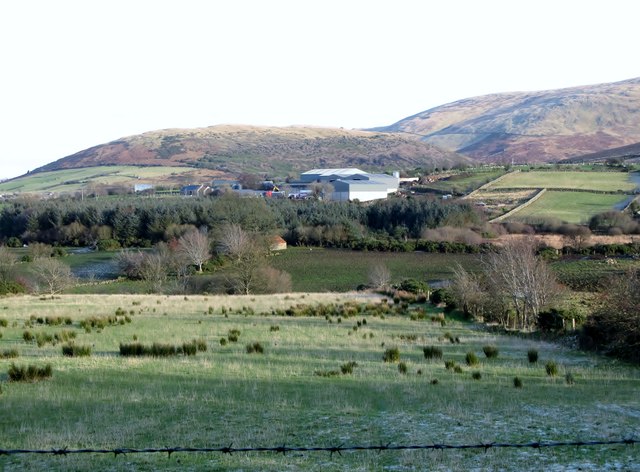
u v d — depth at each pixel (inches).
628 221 3769.7
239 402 703.7
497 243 3449.8
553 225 3870.6
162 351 1018.1
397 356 1042.1
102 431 580.4
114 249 4057.6
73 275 3203.7
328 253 3772.1
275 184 7755.9
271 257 3663.9
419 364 1007.6
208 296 2390.5
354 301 2150.6
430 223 4173.2
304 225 4252.0
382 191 6299.2
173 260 3147.1
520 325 1754.4
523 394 781.3
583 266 2797.7
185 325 1480.1
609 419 650.2
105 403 685.9
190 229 3740.2
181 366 913.5
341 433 587.2
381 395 757.9
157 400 703.7
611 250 3115.2
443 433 590.6
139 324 1482.5
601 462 505.0
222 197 4675.2
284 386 795.4
